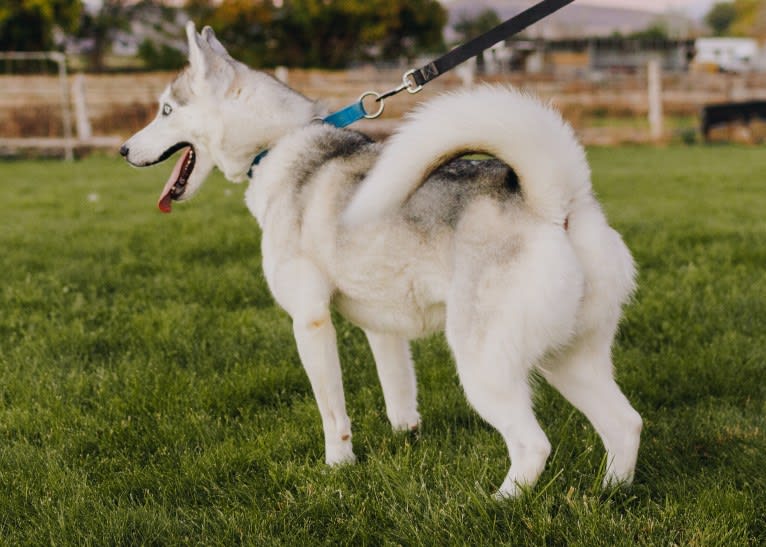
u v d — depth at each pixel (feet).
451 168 9.23
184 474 10.28
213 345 14.92
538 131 8.39
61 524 8.96
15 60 83.30
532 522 8.55
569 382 9.28
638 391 12.71
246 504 9.70
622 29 156.87
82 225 26.02
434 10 95.50
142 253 21.95
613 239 8.76
